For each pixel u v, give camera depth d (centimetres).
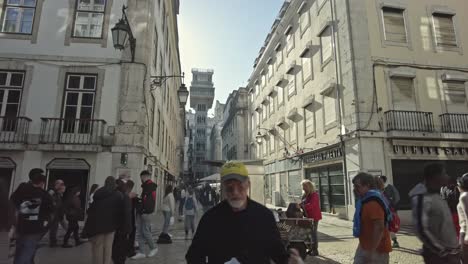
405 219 1181
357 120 1243
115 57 1180
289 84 2138
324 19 1588
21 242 415
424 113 1284
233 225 194
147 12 1239
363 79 1282
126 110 1136
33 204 425
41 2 1201
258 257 187
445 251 272
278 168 2320
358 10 1349
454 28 1448
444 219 278
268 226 198
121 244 520
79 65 1161
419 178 1240
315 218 650
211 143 8506
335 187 1441
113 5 1230
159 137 1725
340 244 778
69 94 1144
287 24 2209
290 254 194
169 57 2320
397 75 1311
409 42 1369
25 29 1183
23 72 1143
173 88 2795
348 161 1296
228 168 205
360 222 309
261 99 2942
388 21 1379
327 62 1534
